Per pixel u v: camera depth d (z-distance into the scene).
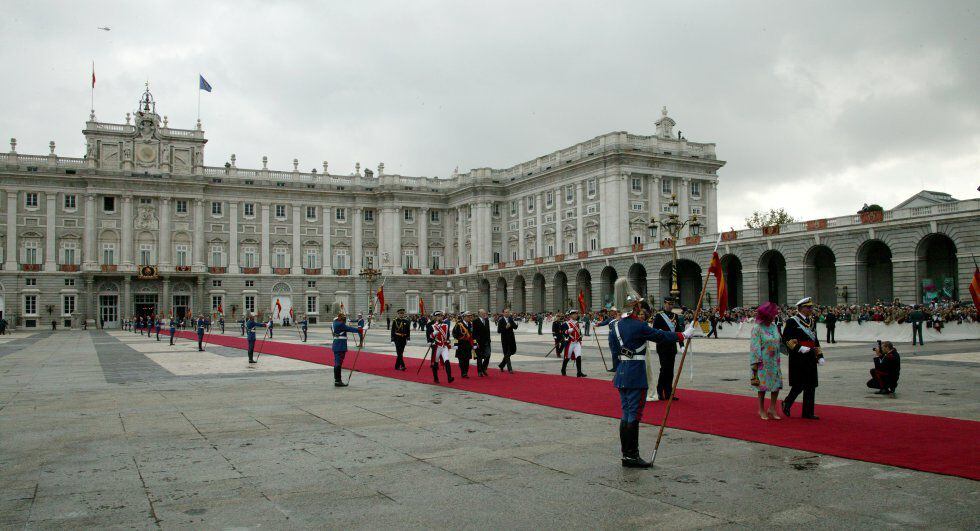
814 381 13.55
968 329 39.03
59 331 82.44
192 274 93.62
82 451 11.29
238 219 99.06
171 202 94.94
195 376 24.36
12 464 10.39
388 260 104.62
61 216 89.88
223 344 47.53
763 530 7.25
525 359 30.89
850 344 38.84
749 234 62.50
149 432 12.96
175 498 8.58
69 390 19.97
